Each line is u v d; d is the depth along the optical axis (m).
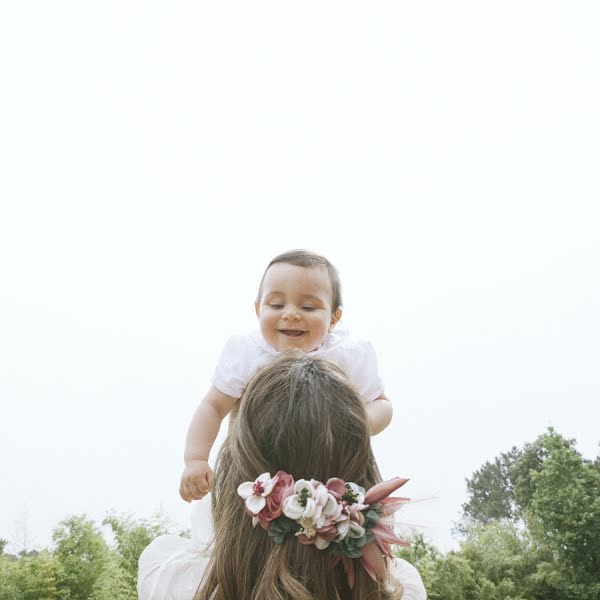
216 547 1.43
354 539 1.34
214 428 2.14
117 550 13.78
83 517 13.81
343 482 1.38
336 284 2.44
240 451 1.46
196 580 1.54
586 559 16.38
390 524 1.41
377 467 1.54
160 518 14.13
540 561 16.92
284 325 2.21
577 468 17.67
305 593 1.26
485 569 16.83
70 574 13.04
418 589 1.68
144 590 1.58
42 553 13.19
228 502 1.46
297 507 1.31
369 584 1.37
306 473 1.40
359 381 2.25
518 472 24.94
